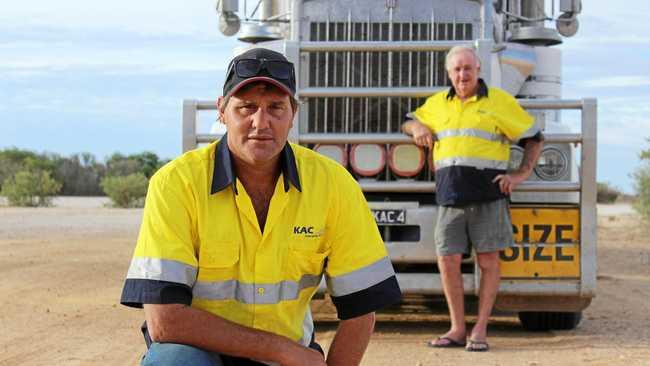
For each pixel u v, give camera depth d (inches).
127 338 308.2
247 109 138.4
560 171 316.5
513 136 298.4
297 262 144.9
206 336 137.2
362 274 147.9
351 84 327.3
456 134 298.2
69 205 1551.4
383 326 343.0
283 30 364.2
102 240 729.0
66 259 569.6
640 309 395.9
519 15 387.5
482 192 295.7
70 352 280.7
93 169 2381.9
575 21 375.9
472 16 332.5
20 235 772.0
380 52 327.0
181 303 136.9
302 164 147.1
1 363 262.2
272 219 141.9
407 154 321.1
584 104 311.1
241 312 143.3
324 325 337.4
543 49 368.8
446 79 325.4
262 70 137.6
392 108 325.4
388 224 314.0
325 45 324.8
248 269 142.4
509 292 313.3
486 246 297.6
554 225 314.3
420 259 313.6
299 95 324.8
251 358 139.8
